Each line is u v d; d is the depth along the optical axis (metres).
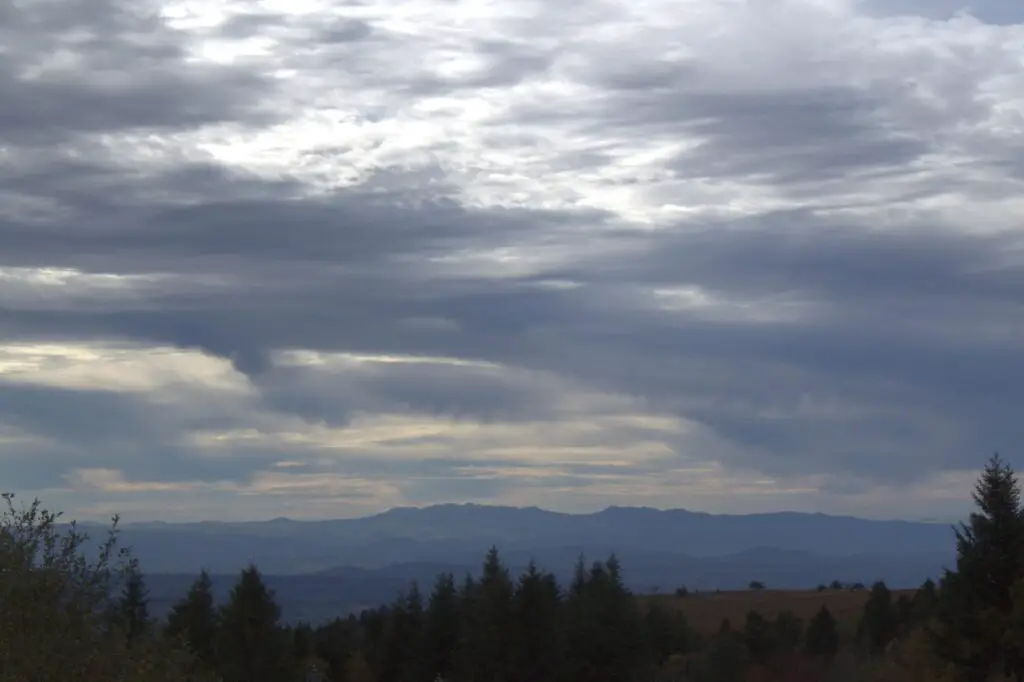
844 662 51.22
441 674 51.09
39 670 11.43
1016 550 34.69
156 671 12.38
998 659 34.41
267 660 42.84
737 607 102.12
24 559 11.83
